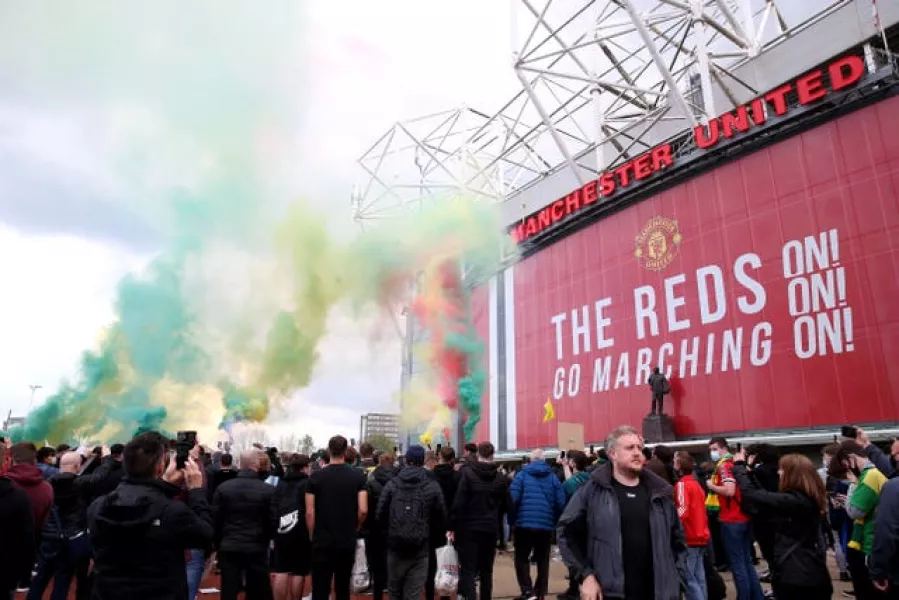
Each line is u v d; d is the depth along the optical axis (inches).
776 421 887.1
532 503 383.2
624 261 1182.3
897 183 807.7
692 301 1038.4
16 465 255.9
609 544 181.3
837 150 876.0
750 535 334.3
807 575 232.7
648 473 196.1
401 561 306.8
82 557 316.5
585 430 1215.6
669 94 1439.5
